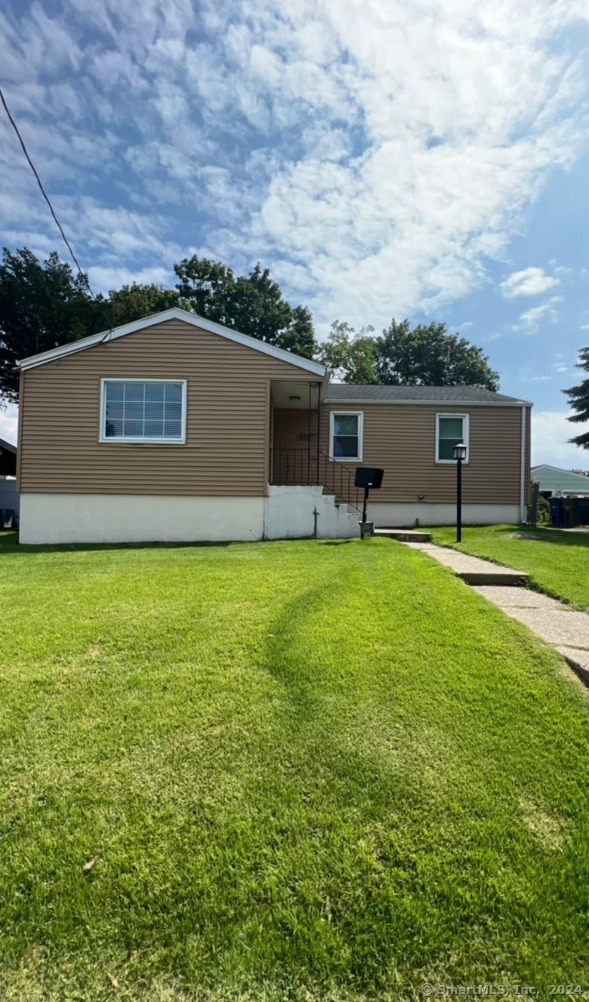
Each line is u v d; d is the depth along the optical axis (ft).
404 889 4.28
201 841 4.79
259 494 27.63
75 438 27.22
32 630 10.27
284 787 5.51
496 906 4.12
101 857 4.62
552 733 6.52
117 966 3.72
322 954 3.77
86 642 9.58
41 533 27.02
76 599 12.69
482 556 19.31
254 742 6.31
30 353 65.77
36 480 27.07
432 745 6.25
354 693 7.53
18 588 14.10
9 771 5.78
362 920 4.02
